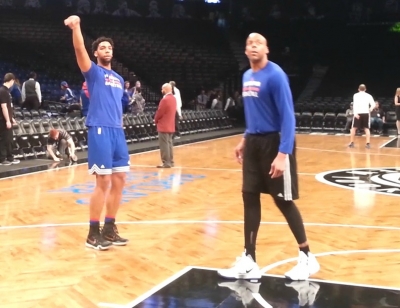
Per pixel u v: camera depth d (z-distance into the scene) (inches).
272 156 135.0
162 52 832.3
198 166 366.0
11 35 771.4
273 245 173.9
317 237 185.3
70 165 360.5
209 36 881.5
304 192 273.0
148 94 762.2
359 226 202.2
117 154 174.1
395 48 866.1
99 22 844.0
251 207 141.3
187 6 924.0
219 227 199.3
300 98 835.4
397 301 124.5
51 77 705.6
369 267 151.6
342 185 294.4
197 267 150.9
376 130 660.7
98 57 174.2
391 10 875.4
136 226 199.9
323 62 892.0
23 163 354.9
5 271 146.5
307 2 914.1
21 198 250.5
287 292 130.4
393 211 228.8
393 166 371.9
